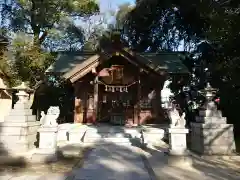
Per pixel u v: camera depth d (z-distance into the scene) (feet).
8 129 33.47
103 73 58.13
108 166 27.02
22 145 33.14
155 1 71.82
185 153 28.27
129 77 60.54
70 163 28.40
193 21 70.03
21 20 65.92
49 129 29.43
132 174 23.89
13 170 25.31
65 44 92.17
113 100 64.69
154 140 44.73
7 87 52.70
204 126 33.32
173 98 74.43
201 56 70.28
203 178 22.84
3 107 52.80
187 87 74.74
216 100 52.85
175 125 29.22
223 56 49.32
